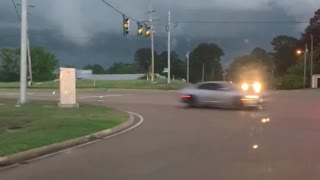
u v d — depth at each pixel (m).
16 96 43.66
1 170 10.45
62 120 20.19
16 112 24.22
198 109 28.50
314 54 115.25
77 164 11.03
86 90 59.38
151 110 27.86
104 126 18.52
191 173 9.77
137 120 21.97
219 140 14.90
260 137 15.57
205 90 29.28
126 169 10.30
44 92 53.88
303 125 19.34
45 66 167.38
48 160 11.69
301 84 108.00
